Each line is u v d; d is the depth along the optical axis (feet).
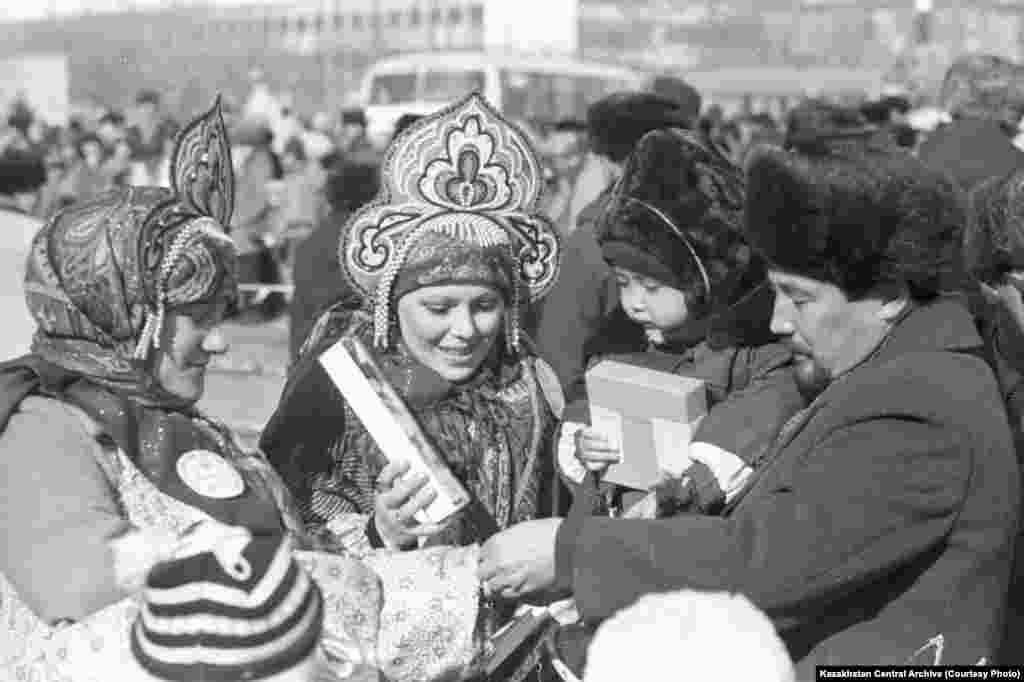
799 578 9.31
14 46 108.27
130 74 102.22
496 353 12.85
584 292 16.94
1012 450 9.59
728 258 11.90
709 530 9.71
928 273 9.64
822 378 10.71
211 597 7.71
